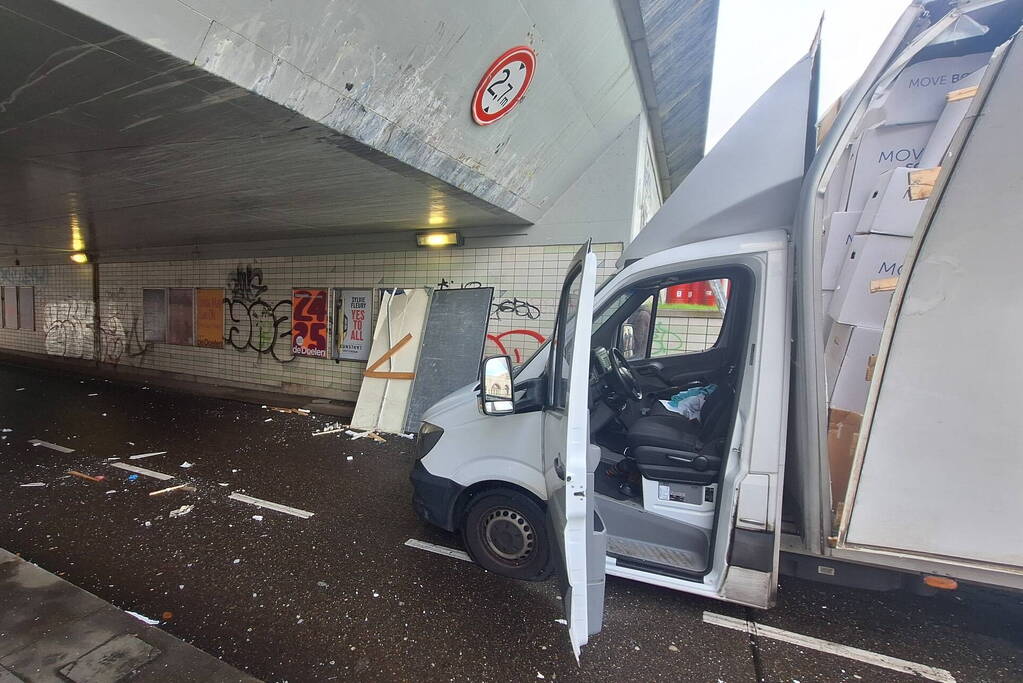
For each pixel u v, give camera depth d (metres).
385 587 3.04
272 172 4.16
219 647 2.48
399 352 6.84
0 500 4.23
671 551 2.83
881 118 2.56
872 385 2.13
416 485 3.33
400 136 3.61
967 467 2.06
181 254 9.91
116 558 3.32
